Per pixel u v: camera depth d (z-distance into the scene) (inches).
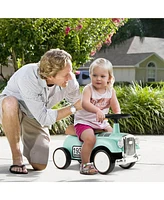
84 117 130.0
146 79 874.8
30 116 128.0
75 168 134.9
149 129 261.3
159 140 219.0
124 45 908.0
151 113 265.3
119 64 866.1
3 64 330.0
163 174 126.3
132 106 267.7
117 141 123.3
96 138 127.0
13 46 283.9
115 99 134.4
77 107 129.5
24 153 131.0
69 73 118.3
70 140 133.9
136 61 853.8
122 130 257.9
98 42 313.7
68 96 130.8
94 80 130.0
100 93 131.5
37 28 282.2
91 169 123.3
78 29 293.1
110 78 132.0
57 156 134.7
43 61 116.6
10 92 127.1
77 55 300.4
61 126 246.8
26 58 300.0
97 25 303.1
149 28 947.3
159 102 275.7
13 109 121.8
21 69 124.3
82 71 811.4
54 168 134.6
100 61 130.9
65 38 300.2
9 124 122.3
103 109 134.0
